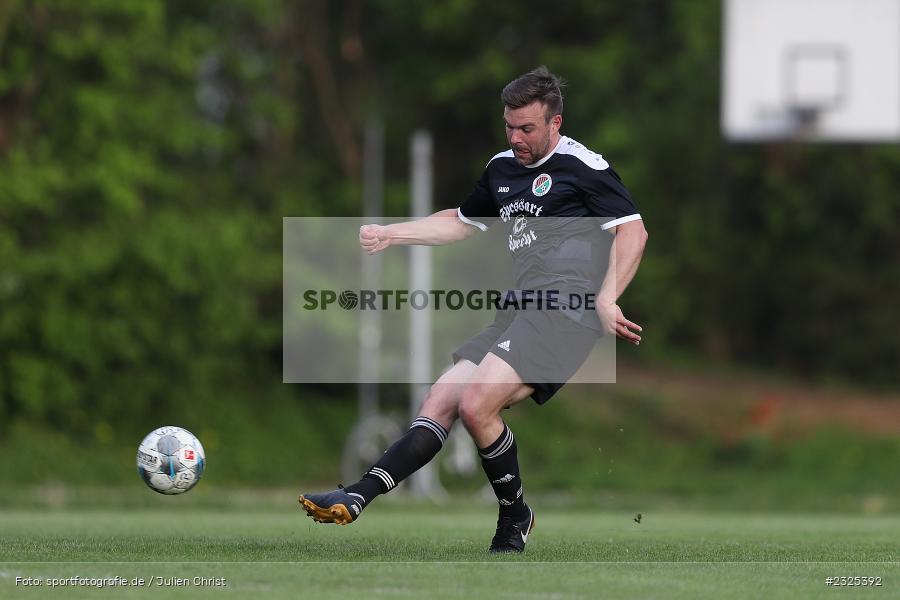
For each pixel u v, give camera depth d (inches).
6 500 2337.6
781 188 3961.6
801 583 629.3
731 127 2906.0
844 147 3853.3
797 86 2881.4
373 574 630.5
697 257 4087.1
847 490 3100.4
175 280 3127.5
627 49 3981.3
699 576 645.3
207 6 3602.4
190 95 3469.5
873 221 3951.8
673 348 4156.0
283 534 991.0
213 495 2711.6
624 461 3356.3
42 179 3021.7
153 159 3326.8
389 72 4163.4
